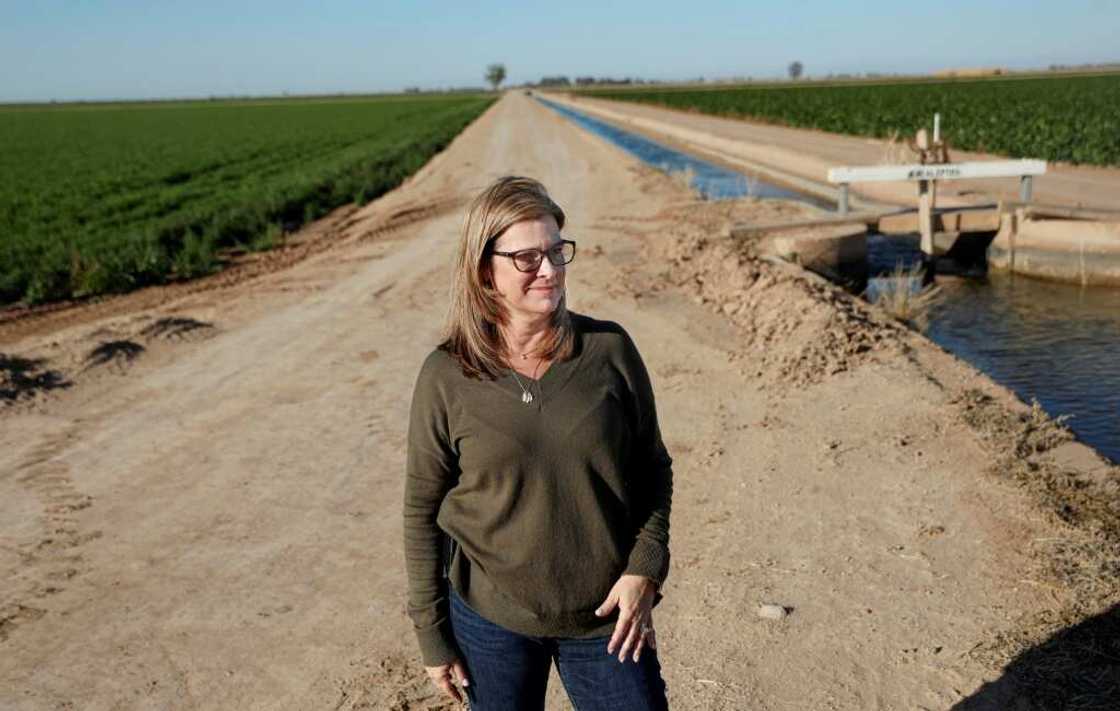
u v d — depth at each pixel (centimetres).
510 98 14138
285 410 673
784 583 382
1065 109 3609
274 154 4000
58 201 2361
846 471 486
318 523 482
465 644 204
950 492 445
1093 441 607
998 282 1116
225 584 421
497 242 186
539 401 189
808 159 2348
